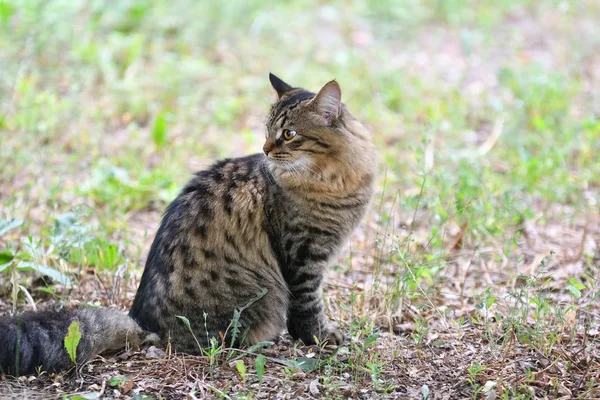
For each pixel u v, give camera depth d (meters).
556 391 7.77
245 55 19.66
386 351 8.77
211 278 8.70
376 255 10.65
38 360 8.14
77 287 10.39
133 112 16.50
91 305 9.35
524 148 14.79
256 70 18.89
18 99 16.12
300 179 8.89
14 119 15.42
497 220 11.77
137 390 7.91
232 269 8.77
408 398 7.78
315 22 22.28
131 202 13.30
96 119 16.05
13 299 9.59
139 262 11.26
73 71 17.73
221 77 18.41
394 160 14.36
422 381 8.12
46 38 18.47
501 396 7.76
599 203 12.80
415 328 9.30
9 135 14.91
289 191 8.90
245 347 8.90
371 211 12.97
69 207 12.31
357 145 9.20
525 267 11.19
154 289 8.79
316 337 8.80
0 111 15.61
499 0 23.77
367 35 21.38
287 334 9.60
